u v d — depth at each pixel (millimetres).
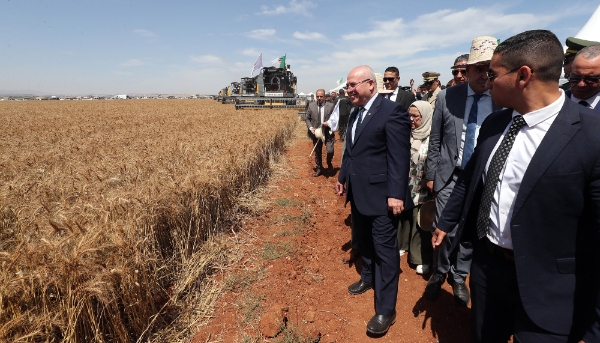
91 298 2174
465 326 2820
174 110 26391
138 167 4426
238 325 2824
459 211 1915
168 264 3322
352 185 2861
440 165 2982
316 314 3000
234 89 33875
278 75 24672
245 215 5066
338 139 13414
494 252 1667
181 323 2814
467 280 3568
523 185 1395
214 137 7453
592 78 2434
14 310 1903
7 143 8211
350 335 2764
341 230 4832
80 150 6688
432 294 3154
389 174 2627
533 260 1440
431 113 3527
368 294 3299
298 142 12898
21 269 2055
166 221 3488
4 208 3275
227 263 3766
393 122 2596
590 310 1342
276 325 2756
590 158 1248
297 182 7266
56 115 21156
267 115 15242
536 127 1397
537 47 1288
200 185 3979
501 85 1408
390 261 2754
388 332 2797
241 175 5555
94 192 3582
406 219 3939
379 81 4793
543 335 1473
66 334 2016
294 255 3984
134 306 2436
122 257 2340
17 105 38844
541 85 1333
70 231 2400
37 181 4195
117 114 22078
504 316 1836
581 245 1391
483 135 1738
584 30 5375
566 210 1344
